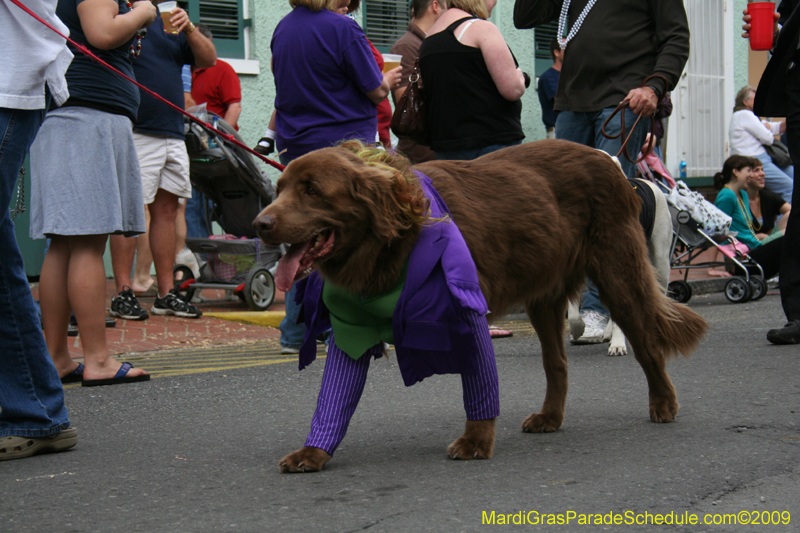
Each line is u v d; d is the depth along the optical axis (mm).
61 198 4684
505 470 3158
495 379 3311
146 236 9328
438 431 3838
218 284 8570
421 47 6367
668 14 6031
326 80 5547
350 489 2955
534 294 3689
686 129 15531
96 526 2623
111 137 4789
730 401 4180
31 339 3500
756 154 12094
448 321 3090
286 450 3576
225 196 8523
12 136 3215
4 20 3168
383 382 5070
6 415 3496
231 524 2609
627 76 6246
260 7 11102
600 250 3832
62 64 3428
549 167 3773
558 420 3826
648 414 4039
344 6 5766
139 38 5141
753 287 9125
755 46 6285
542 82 11969
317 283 3373
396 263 3102
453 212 3326
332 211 3002
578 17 6395
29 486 3084
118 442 3773
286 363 5934
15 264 3453
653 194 5449
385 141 8000
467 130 6188
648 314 3873
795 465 3094
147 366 5941
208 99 9398
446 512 2670
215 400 4672
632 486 2902
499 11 12930
